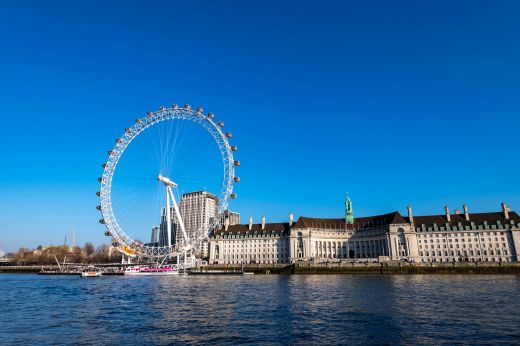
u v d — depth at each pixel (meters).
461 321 42.97
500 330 38.22
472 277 124.94
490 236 194.12
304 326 41.12
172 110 147.62
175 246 155.12
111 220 141.12
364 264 162.38
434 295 68.00
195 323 43.25
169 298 68.69
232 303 60.25
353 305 56.50
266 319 45.50
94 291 86.25
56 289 93.69
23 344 34.25
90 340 35.59
